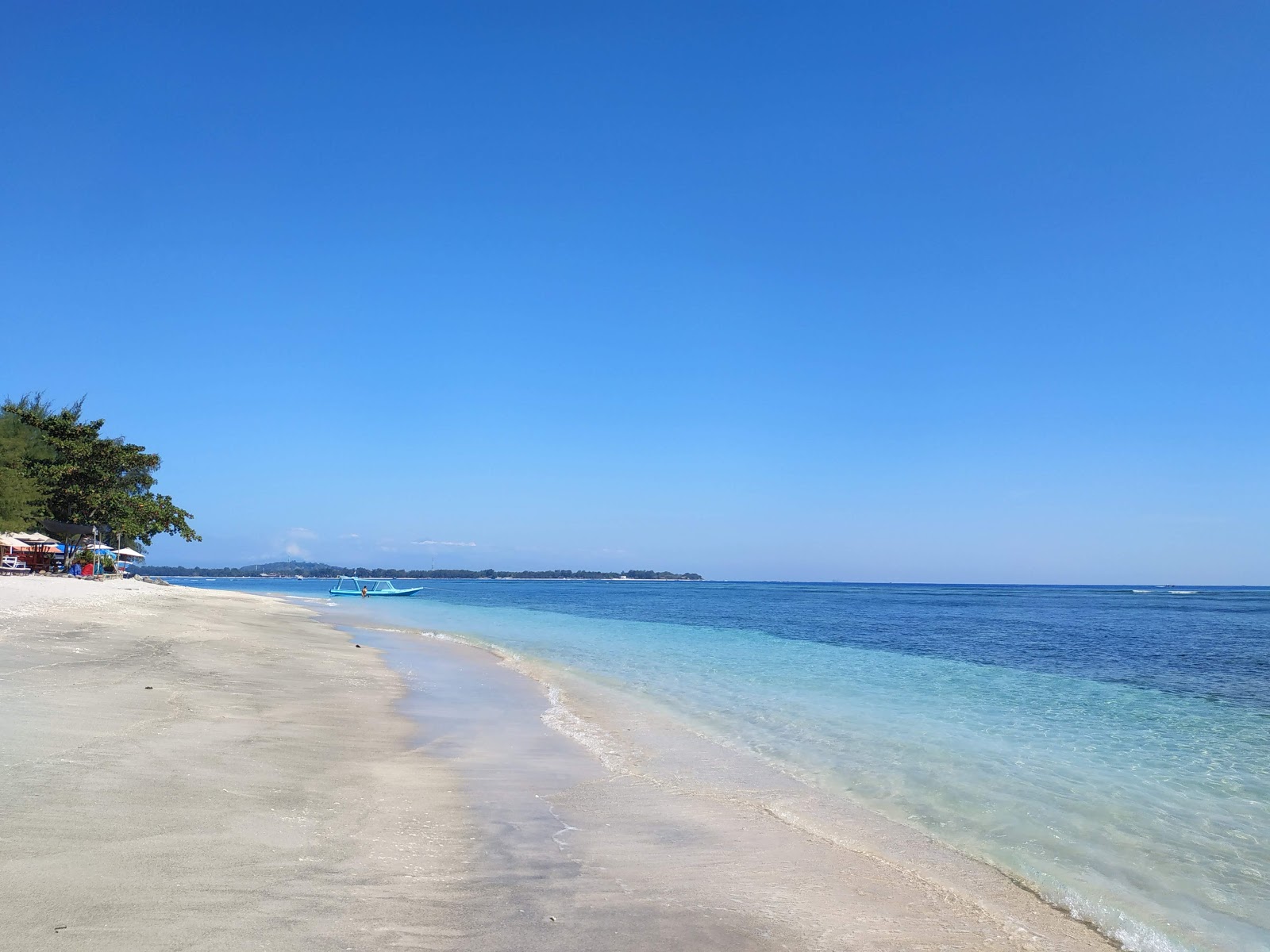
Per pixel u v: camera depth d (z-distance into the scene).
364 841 6.36
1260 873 7.06
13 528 51.09
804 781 9.79
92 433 62.84
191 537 73.50
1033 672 22.84
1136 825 8.38
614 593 144.75
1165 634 40.09
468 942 4.66
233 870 5.32
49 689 11.19
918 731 13.22
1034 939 5.57
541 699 15.75
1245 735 13.55
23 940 3.97
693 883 6.14
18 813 5.88
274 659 18.77
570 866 6.32
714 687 18.16
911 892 6.34
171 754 8.26
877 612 64.25
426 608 58.53
